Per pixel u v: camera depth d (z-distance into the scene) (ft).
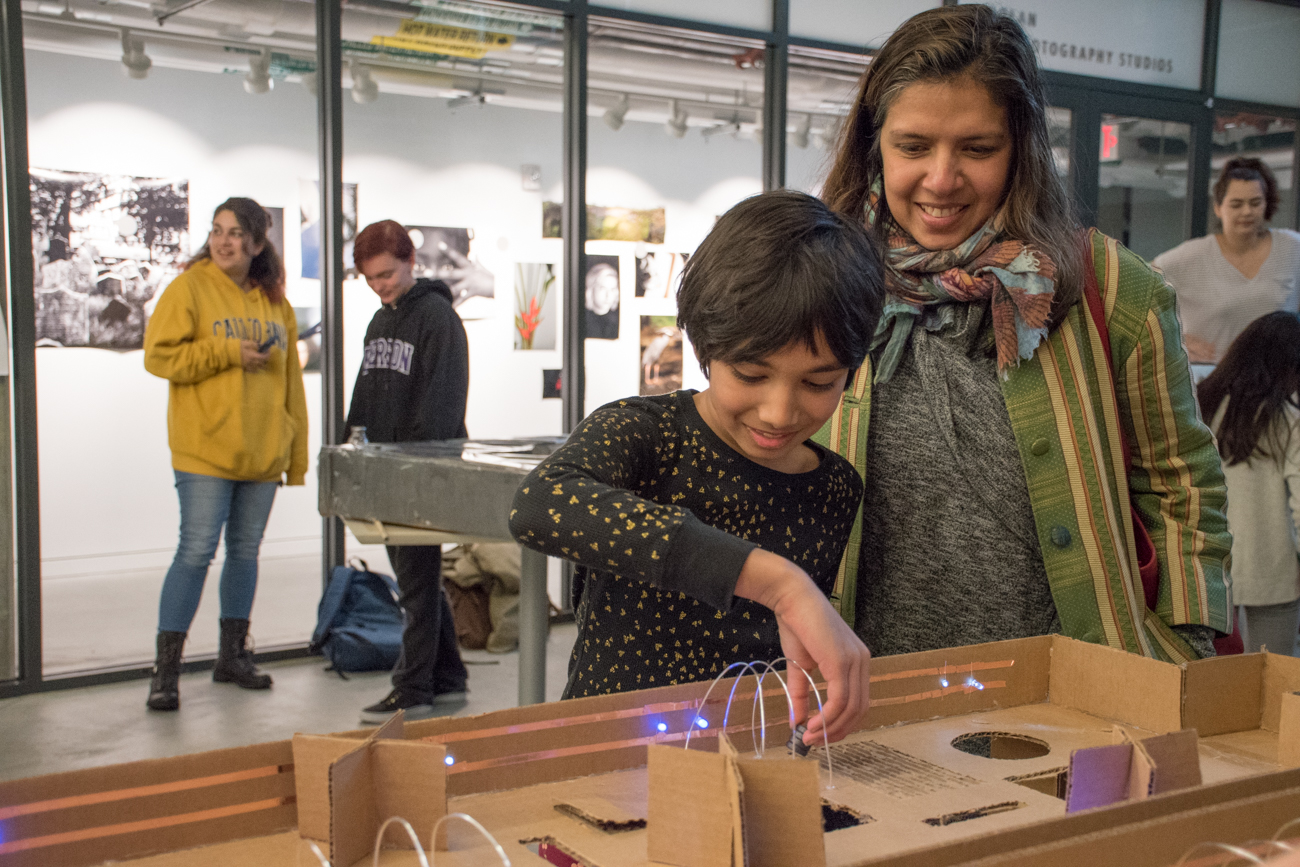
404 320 10.96
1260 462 10.20
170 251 13.50
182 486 11.45
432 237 14.58
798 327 2.48
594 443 2.93
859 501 3.42
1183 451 3.84
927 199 3.62
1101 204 18.20
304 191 13.92
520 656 7.57
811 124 16.63
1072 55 17.63
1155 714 2.72
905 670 2.76
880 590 3.80
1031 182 3.62
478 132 14.75
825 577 3.33
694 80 15.88
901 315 3.77
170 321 11.16
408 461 6.85
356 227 14.10
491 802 2.17
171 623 11.41
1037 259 3.50
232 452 11.43
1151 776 2.00
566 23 14.94
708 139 16.12
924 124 3.50
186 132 13.26
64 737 10.53
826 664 2.27
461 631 13.65
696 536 2.40
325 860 1.81
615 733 2.35
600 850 1.95
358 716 11.23
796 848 1.80
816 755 2.48
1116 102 18.04
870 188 3.94
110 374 13.93
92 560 14.28
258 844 1.95
